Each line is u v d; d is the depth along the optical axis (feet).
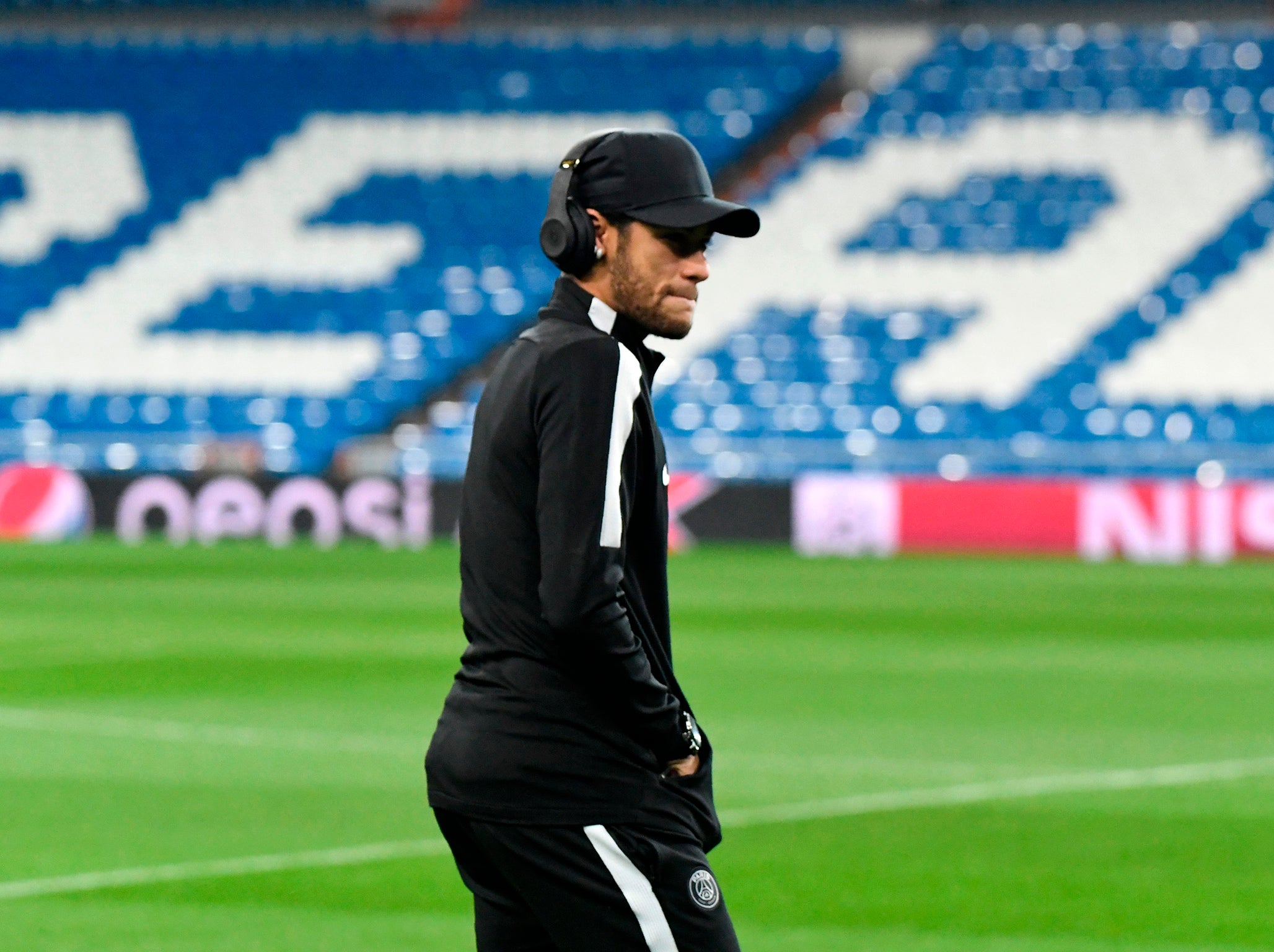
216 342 354.13
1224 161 346.54
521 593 38.09
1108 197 346.13
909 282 341.82
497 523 38.32
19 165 380.37
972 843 84.69
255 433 343.05
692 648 163.53
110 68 393.70
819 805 94.12
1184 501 275.18
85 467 342.44
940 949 66.18
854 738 116.06
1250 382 321.73
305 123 382.22
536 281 357.41
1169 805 94.07
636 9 402.72
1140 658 157.48
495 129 378.32
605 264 39.45
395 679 142.61
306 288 360.07
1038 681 143.64
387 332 352.69
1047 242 342.64
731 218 38.91
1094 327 330.95
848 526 286.66
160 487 303.07
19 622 181.98
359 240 365.40
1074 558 274.16
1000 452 314.14
